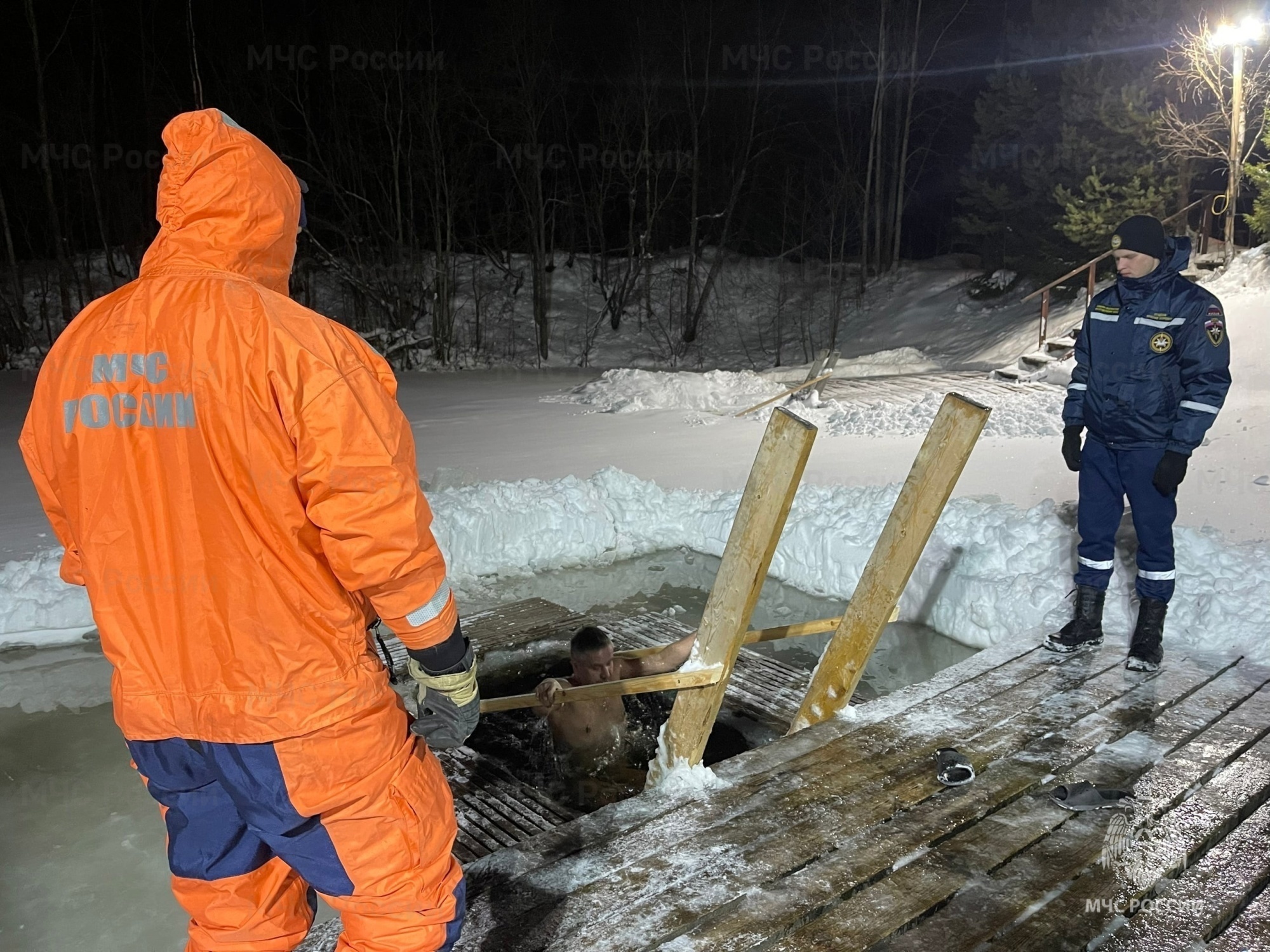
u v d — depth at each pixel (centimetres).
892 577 342
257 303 146
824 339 2428
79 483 147
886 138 2789
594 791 433
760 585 297
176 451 143
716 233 2900
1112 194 1869
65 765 429
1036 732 349
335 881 162
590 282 2784
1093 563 421
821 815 295
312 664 150
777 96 2723
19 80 2402
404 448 150
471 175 2670
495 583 680
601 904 253
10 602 582
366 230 2666
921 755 332
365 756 156
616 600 641
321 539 146
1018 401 1117
